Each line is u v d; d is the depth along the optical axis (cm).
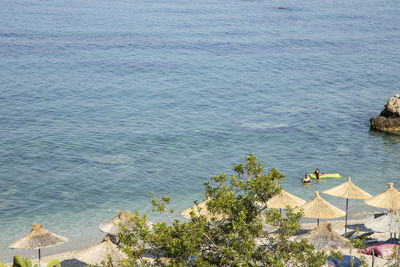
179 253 1352
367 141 4847
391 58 9138
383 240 2744
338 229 3030
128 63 8225
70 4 16025
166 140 4759
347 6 17738
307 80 7444
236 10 15850
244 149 4572
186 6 16512
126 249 1445
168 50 9412
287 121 5422
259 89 6869
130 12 14588
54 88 6512
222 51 9512
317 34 11738
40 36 10156
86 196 3538
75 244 2873
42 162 4091
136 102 6084
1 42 9344
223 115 5622
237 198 1534
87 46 9438
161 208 1529
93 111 5631
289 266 1812
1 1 16025
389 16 15212
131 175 3912
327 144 4744
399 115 5122
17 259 1381
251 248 1351
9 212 3234
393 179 3972
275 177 1544
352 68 8300
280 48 9975
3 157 4144
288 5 17738
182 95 6469
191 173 4003
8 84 6550
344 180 3931
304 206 2567
